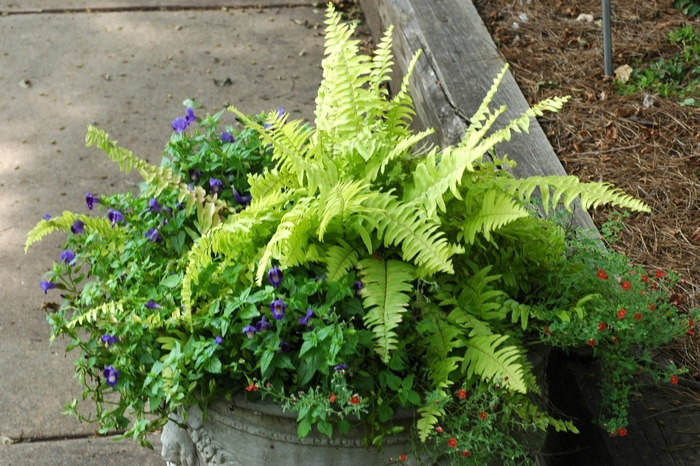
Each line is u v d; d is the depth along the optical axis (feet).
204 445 6.58
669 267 8.74
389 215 6.31
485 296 6.53
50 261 11.89
